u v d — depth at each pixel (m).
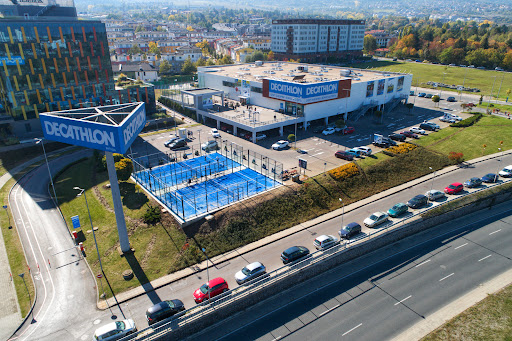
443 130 85.75
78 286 39.25
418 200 54.31
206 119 94.00
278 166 64.75
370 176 62.59
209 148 73.50
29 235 47.75
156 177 60.19
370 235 45.66
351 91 92.62
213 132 82.81
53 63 80.06
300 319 36.12
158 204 52.38
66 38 80.25
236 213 49.66
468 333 34.31
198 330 34.78
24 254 44.16
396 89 106.62
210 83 111.06
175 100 106.50
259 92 94.19
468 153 74.38
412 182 63.25
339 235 47.62
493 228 52.06
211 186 57.31
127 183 59.34
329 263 43.31
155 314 34.00
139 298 37.72
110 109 45.75
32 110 80.19
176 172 62.81
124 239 43.62
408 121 94.12
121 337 32.25
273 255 44.22
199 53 190.75
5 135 77.06
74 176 63.56
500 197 58.84
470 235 50.38
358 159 67.56
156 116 94.06
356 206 55.34
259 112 89.31
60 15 87.75
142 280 40.16
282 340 33.62
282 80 90.06
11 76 75.56
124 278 40.31
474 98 122.62
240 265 42.56
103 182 60.75
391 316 36.38
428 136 81.38
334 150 72.88
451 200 55.19
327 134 82.56
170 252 44.28
